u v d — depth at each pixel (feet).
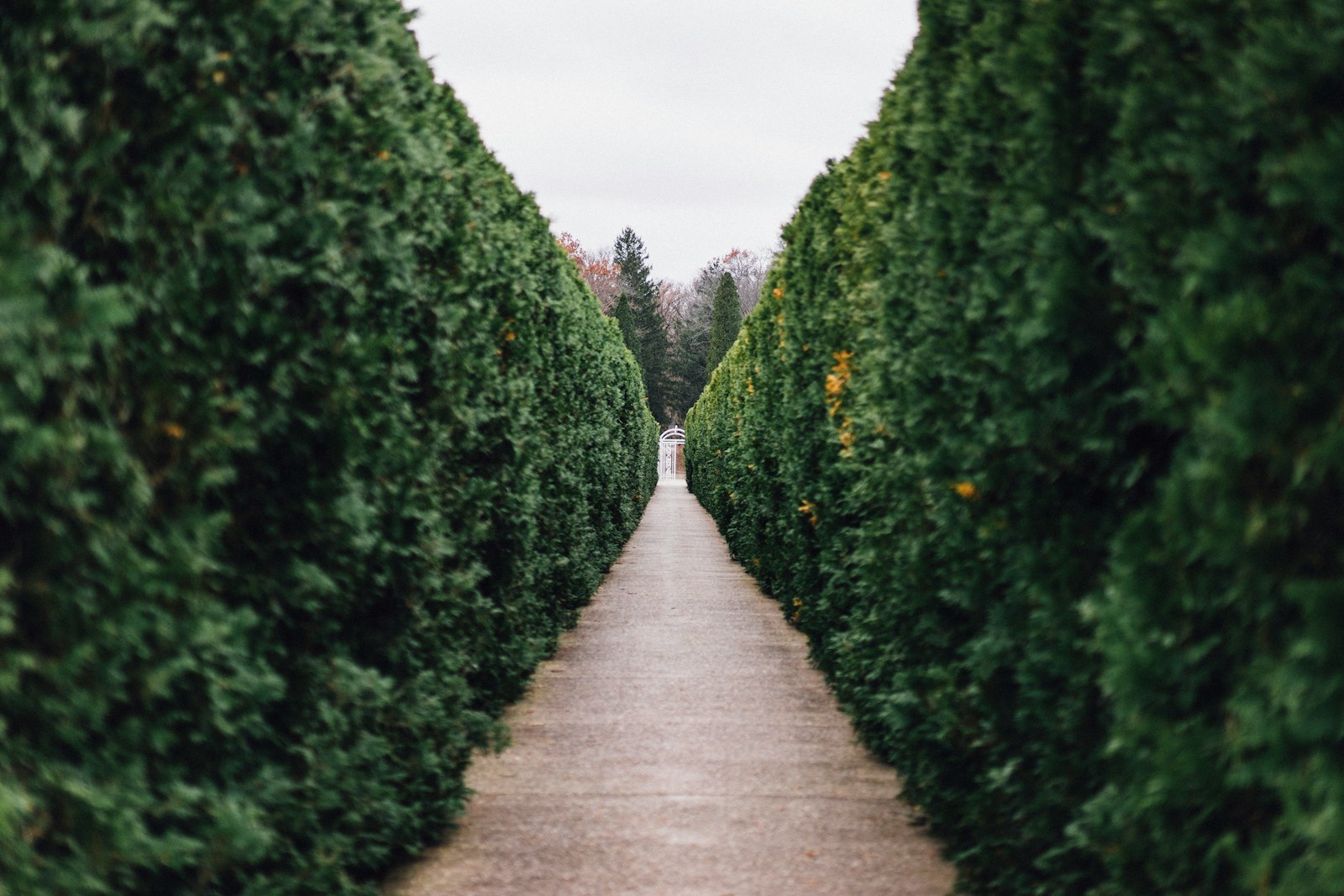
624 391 60.34
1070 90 10.51
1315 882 6.41
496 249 22.84
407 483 13.87
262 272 9.96
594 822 16.56
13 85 7.36
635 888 13.94
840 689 23.39
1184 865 8.04
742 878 14.28
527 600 25.76
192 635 8.52
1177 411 7.87
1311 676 6.34
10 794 6.73
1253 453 6.88
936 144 14.97
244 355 9.76
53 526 7.44
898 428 16.12
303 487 10.90
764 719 23.49
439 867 14.70
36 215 7.63
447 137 18.29
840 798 17.85
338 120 11.63
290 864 10.80
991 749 12.82
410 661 14.24
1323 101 6.98
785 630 35.78
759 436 39.17
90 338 7.36
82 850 7.69
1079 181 10.36
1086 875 10.53
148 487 8.00
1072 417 10.21
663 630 35.73
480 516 19.95
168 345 8.61
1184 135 8.11
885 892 13.85
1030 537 11.32
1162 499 8.60
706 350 257.55
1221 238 7.36
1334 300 6.73
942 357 13.84
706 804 17.46
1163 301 8.34
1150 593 8.13
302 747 10.97
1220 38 7.98
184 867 9.03
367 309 12.85
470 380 19.17
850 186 22.82
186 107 8.73
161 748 8.45
